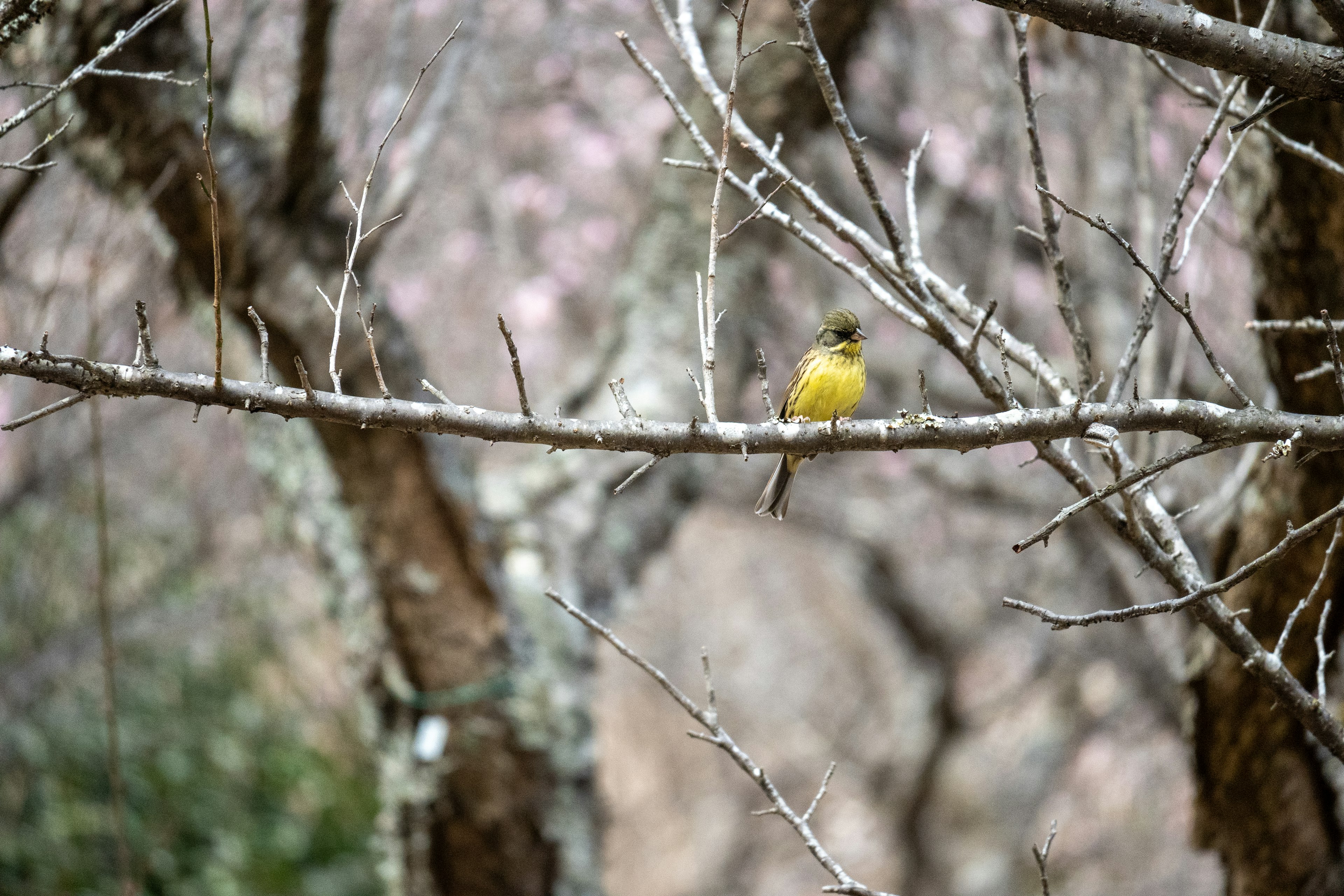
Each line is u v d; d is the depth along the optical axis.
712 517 27.73
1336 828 8.58
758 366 5.64
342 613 11.43
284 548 18.14
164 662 19.92
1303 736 8.49
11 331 11.22
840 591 30.36
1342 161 7.14
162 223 10.10
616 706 30.84
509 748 11.17
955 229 17.30
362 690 11.62
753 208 13.08
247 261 9.93
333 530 11.30
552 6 17.14
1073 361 13.23
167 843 17.92
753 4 12.56
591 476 12.96
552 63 17.95
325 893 18.30
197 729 19.48
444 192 17.00
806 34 5.95
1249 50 5.23
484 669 11.09
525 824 11.37
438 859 11.60
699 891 30.27
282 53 11.53
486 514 11.16
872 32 13.50
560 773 11.45
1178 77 6.79
